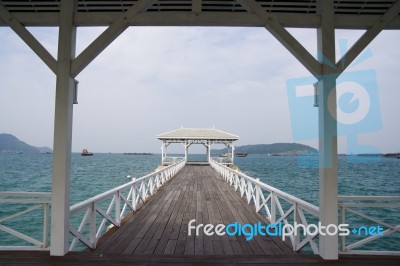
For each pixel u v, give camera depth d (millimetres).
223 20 3438
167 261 3287
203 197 8484
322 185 3357
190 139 25953
